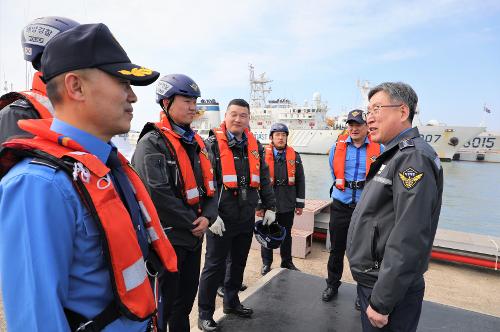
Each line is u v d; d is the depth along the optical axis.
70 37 1.00
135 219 1.24
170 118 2.51
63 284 0.91
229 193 2.99
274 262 5.18
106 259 0.99
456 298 3.93
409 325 1.84
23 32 1.74
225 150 3.06
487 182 18.72
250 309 3.21
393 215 1.77
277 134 4.54
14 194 0.88
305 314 3.25
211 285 2.96
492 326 3.04
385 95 1.89
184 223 2.29
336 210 3.65
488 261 4.67
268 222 3.70
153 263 1.36
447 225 10.37
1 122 1.60
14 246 0.87
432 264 4.98
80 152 1.00
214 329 2.95
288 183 4.52
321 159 28.58
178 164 2.34
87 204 0.96
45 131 0.99
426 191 1.62
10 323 0.88
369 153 3.60
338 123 33.97
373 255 1.84
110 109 1.06
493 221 10.80
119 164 1.27
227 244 3.00
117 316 1.06
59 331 0.87
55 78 1.02
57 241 0.90
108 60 1.03
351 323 3.10
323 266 4.92
